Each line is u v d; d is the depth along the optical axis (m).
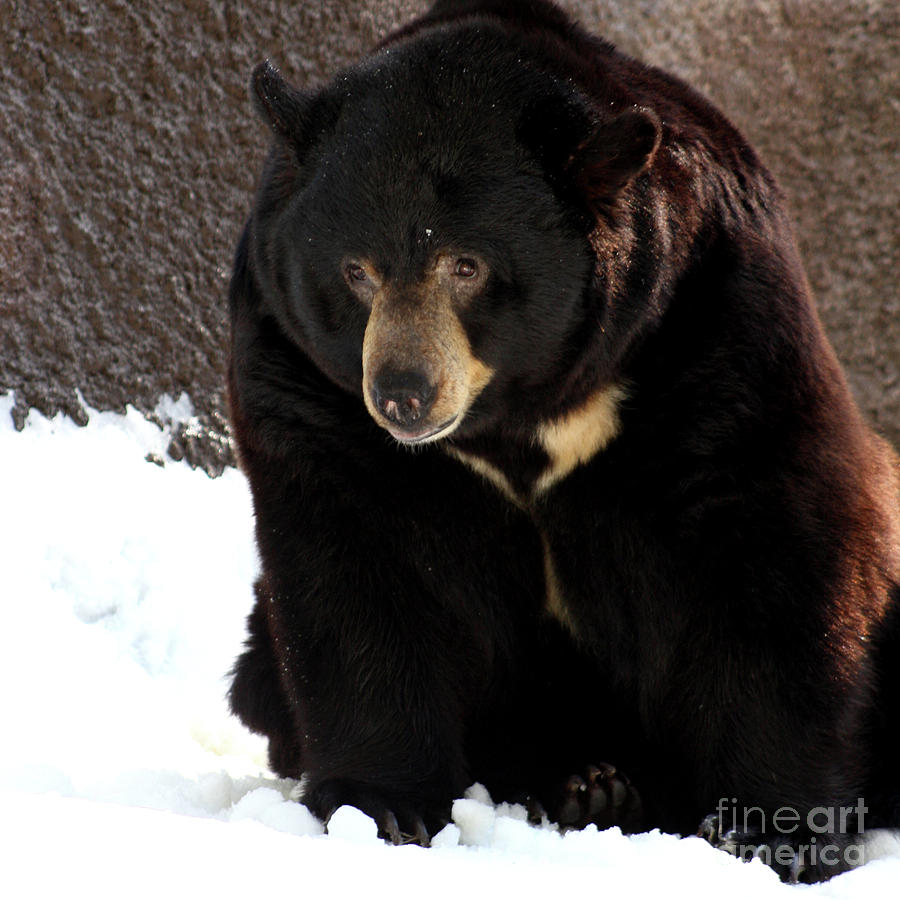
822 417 9.72
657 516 9.84
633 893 7.50
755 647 9.74
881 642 10.56
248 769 12.10
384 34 19.53
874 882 8.41
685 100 10.28
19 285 16.73
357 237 9.17
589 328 9.42
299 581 10.14
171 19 17.89
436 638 10.30
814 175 23.03
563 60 9.75
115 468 16.66
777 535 9.59
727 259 9.69
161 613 14.89
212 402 18.09
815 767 9.85
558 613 10.73
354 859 7.14
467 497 10.15
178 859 6.65
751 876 8.34
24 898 6.01
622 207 9.38
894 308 23.03
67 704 12.39
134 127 17.67
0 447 16.03
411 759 10.07
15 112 16.83
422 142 9.17
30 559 14.73
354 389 9.66
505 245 9.16
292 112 9.61
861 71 22.83
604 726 11.09
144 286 17.66
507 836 8.70
